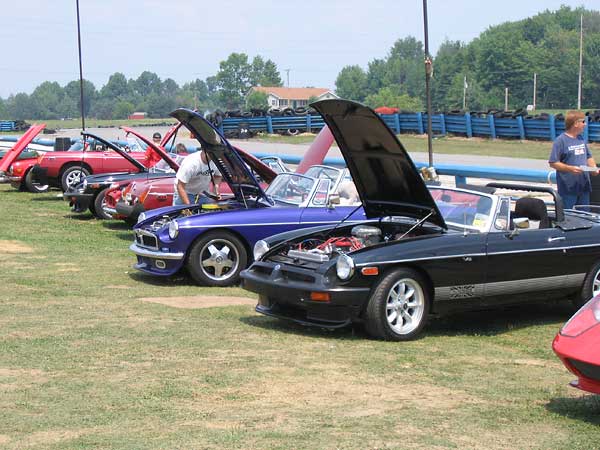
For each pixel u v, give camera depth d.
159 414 5.98
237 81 143.25
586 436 5.65
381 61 154.25
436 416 6.01
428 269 8.48
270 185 12.80
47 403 6.21
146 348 7.87
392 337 8.41
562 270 9.22
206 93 187.12
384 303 8.33
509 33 115.88
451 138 41.97
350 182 12.24
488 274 8.77
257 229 11.49
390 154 8.91
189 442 5.39
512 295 9.00
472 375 7.18
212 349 7.89
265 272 9.05
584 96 111.75
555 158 12.02
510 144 38.44
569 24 126.19
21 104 174.88
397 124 45.19
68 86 182.50
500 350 8.16
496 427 5.80
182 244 11.36
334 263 8.46
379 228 9.65
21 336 8.27
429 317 9.53
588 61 111.19
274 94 135.12
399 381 6.95
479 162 29.44
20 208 20.78
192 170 13.78
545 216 9.38
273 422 5.82
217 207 12.59
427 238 8.66
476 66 117.44
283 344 8.18
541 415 6.09
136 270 12.73
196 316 9.44
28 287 11.10
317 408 6.17
